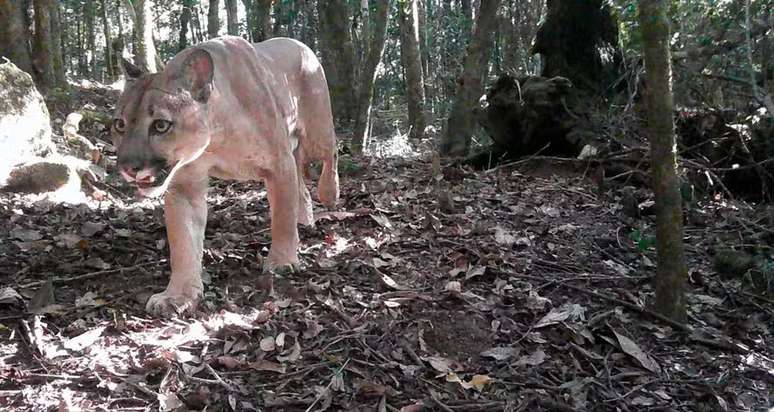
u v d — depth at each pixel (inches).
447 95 590.9
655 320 153.6
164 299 143.4
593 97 297.7
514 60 532.7
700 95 286.5
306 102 183.0
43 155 243.3
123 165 125.4
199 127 132.6
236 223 205.2
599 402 126.3
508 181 263.9
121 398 115.5
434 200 229.5
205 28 1305.4
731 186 253.0
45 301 145.3
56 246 179.0
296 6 639.8
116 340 132.9
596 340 146.3
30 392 115.6
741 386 135.0
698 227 216.8
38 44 423.8
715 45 282.5
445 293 154.6
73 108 402.0
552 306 156.3
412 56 424.5
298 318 141.2
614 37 301.7
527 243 191.9
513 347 139.8
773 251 191.2
